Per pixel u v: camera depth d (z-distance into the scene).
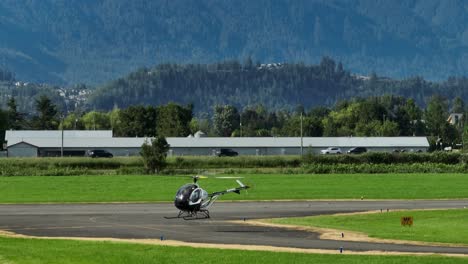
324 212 162.62
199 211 149.88
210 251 101.44
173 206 176.62
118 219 148.75
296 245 110.50
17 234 127.00
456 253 102.25
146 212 162.62
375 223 140.62
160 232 127.75
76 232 128.88
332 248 107.38
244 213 160.00
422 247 108.12
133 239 119.38
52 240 113.75
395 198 195.75
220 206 175.88
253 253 99.50
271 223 140.88
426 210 163.12
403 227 133.25
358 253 100.94
